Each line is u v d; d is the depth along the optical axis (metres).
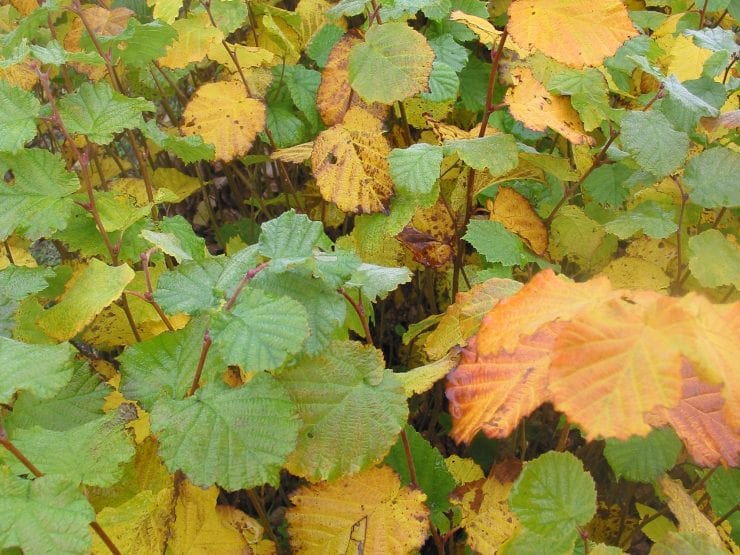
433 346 0.63
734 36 0.75
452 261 0.82
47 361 0.49
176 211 1.15
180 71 0.92
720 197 0.66
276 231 0.54
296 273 0.53
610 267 0.73
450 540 0.66
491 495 0.58
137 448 0.58
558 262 0.81
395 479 0.56
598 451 0.79
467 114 0.98
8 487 0.45
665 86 0.66
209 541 0.54
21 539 0.44
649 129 0.67
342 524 0.55
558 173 0.75
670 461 0.60
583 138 0.69
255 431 0.50
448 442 0.86
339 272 0.52
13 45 0.70
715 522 0.60
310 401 0.53
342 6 0.76
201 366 0.51
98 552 0.52
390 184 0.73
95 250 0.68
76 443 0.53
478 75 0.93
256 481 0.49
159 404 0.51
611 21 0.59
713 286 0.66
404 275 0.58
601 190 0.80
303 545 0.55
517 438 0.79
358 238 0.74
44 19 0.73
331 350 0.54
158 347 0.56
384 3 0.73
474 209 0.78
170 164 1.11
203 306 0.53
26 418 0.58
